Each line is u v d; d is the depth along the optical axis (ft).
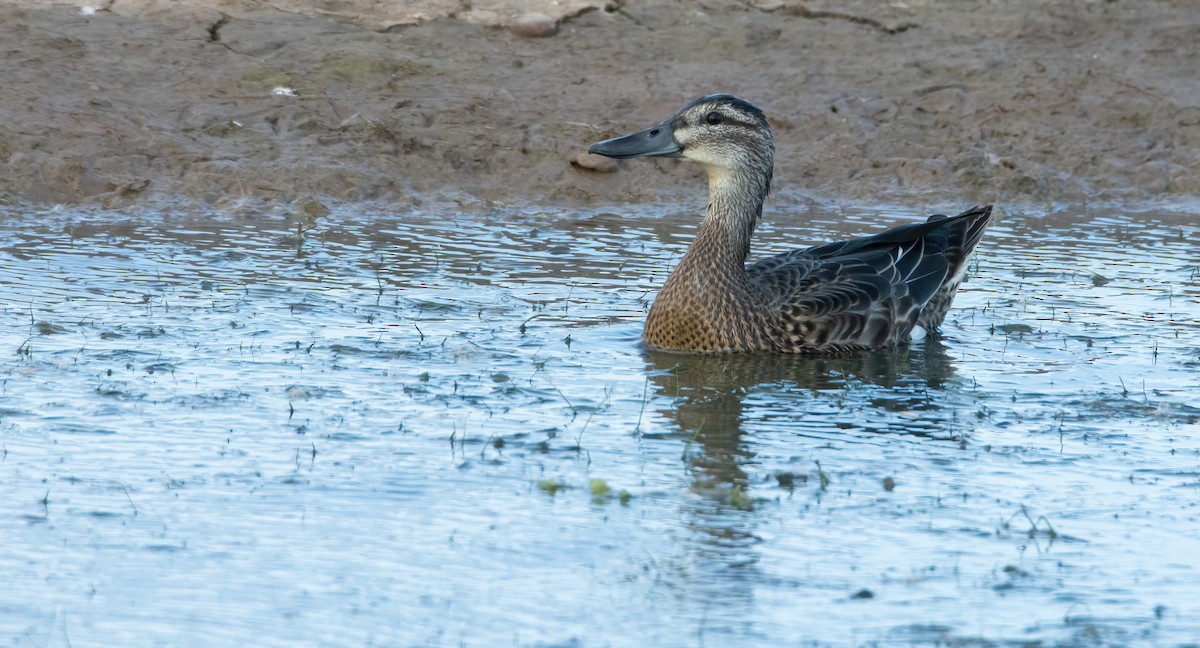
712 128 44.29
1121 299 51.26
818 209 66.23
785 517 30.35
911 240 47.73
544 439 34.99
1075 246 60.23
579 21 82.17
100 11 75.56
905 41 84.17
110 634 24.38
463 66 75.41
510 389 38.99
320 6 79.71
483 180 66.03
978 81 79.82
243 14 77.61
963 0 89.81
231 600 25.84
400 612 25.55
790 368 42.39
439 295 49.16
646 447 34.65
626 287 51.60
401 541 28.58
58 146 62.39
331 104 69.77
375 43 76.02
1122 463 34.12
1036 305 50.47
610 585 26.86
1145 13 90.22
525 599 26.17
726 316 43.55
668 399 38.78
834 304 44.29
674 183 67.92
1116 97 78.74
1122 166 72.38
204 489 30.99
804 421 37.11
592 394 38.96
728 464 33.58
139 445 33.58
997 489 32.24
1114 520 30.50
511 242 57.93
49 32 71.87
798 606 26.13
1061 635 25.17
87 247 53.67
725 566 27.81
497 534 29.04
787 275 45.24
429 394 38.34
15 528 28.58
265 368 40.14
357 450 33.73
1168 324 47.80
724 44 81.10
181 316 45.27
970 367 42.80
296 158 64.69
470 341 43.80
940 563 28.17
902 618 25.73
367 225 59.52
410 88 72.54
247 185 62.23
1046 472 33.45
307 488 31.22
